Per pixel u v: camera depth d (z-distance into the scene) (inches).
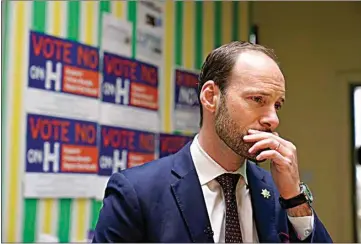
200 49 114.0
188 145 45.8
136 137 96.7
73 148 83.6
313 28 143.7
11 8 73.9
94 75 87.5
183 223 41.2
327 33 143.0
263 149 40.9
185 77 109.5
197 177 43.3
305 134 143.8
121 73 93.2
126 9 94.9
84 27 86.0
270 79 40.3
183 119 108.9
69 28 83.2
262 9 144.0
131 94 95.6
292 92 143.7
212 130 43.0
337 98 142.2
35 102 77.2
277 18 144.2
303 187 43.3
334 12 142.5
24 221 75.5
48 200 79.5
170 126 105.5
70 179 83.0
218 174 43.6
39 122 77.9
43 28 78.8
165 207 41.5
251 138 40.0
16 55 74.5
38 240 77.4
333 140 141.9
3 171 72.5
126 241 40.7
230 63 41.3
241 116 40.4
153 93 101.0
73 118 83.5
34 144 77.0
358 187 141.9
